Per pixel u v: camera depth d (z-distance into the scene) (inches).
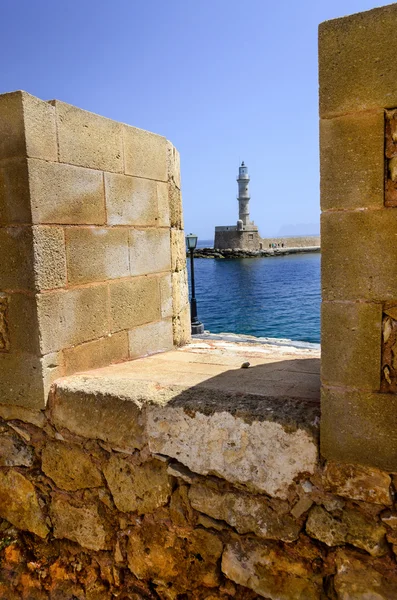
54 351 102.0
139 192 128.6
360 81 64.6
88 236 110.9
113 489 95.3
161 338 141.1
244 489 81.4
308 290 1307.8
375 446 69.8
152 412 88.7
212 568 85.8
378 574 71.9
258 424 78.8
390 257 65.5
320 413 76.3
